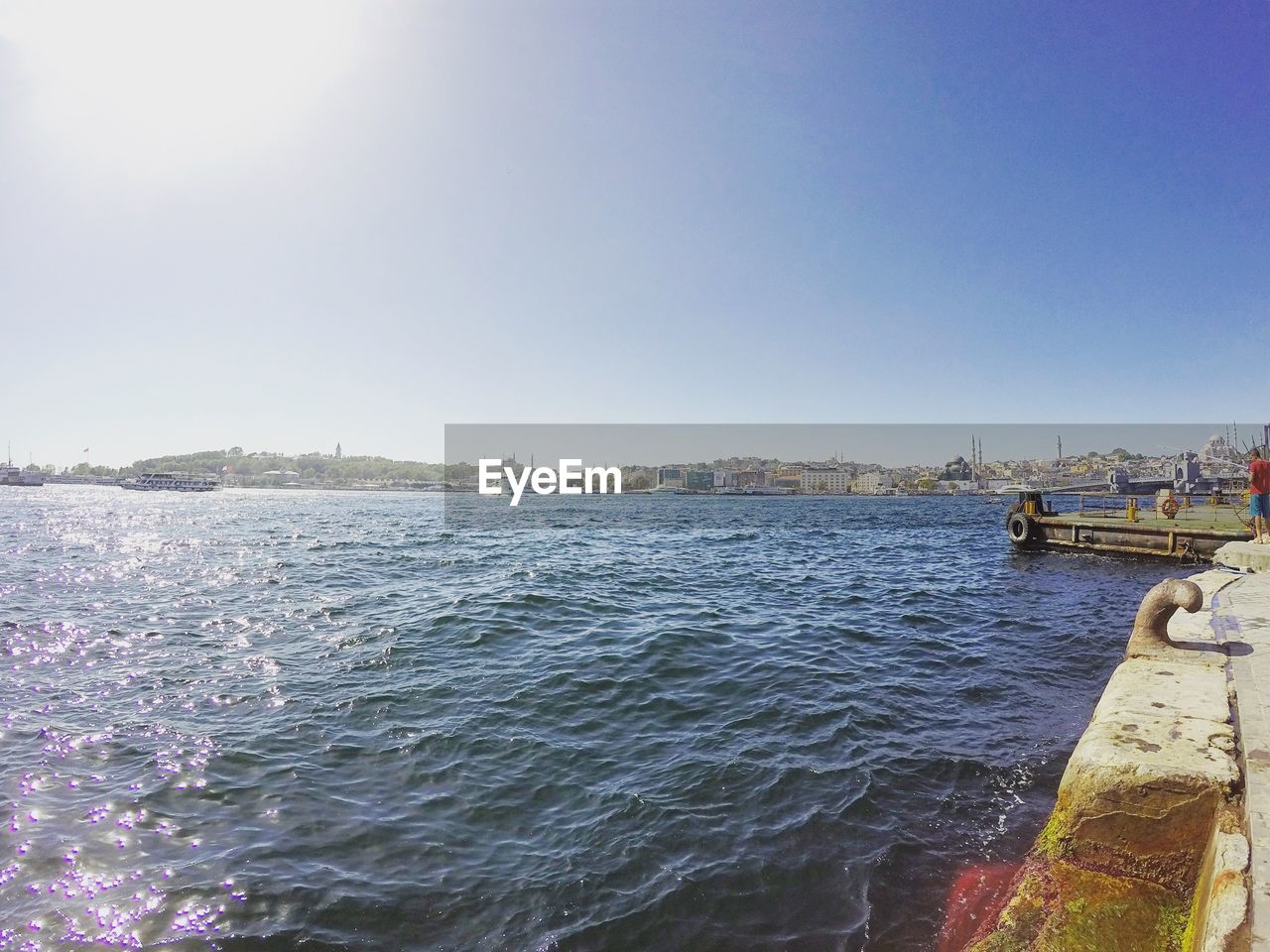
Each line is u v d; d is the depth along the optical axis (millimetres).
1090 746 4215
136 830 5805
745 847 5586
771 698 9266
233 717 8562
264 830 5844
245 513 72438
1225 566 11570
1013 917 3875
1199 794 3729
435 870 5305
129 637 12922
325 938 4539
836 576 21703
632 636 12758
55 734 7957
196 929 4586
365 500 130875
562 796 6473
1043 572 22750
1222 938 2523
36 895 4902
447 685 9789
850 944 4469
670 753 7457
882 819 6020
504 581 19562
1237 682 5066
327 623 14078
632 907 4848
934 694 9500
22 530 43906
